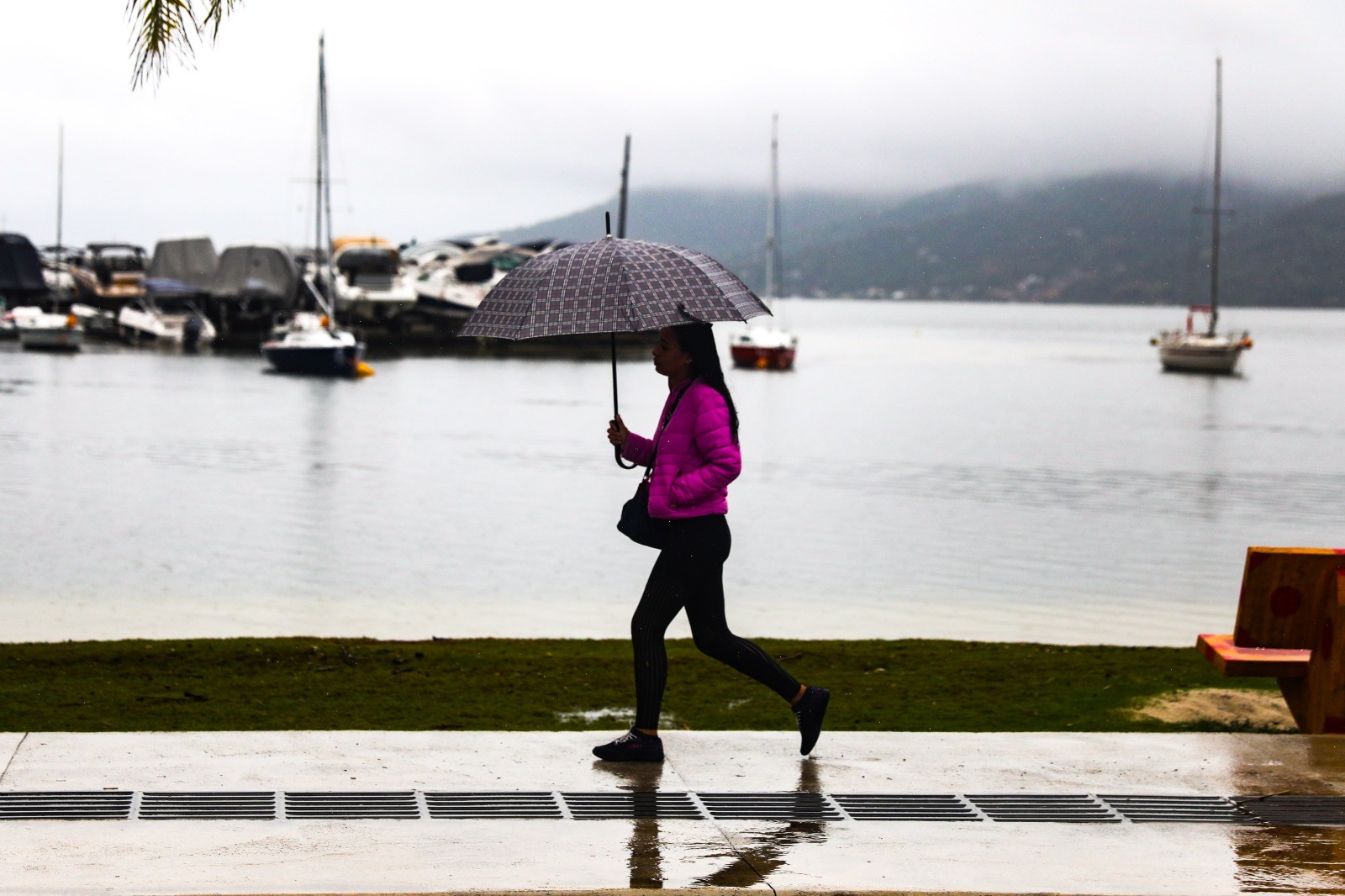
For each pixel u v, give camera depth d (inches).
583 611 597.0
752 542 830.5
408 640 414.9
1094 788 225.0
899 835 200.2
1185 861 190.5
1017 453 1487.5
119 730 286.7
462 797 213.0
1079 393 2662.4
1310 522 965.8
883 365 3860.7
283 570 701.9
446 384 2655.0
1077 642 544.7
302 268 3804.1
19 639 517.7
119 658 361.4
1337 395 2657.5
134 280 4148.6
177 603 605.0
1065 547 821.2
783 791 220.4
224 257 3745.1
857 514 969.5
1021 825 206.1
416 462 1315.2
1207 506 1052.5
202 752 231.8
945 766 236.1
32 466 1227.9
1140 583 693.9
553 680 347.9
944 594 656.4
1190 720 308.8
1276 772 234.7
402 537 825.5
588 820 204.1
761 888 176.7
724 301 218.7
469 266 4288.9
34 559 724.7
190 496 1021.2
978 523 933.8
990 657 389.1
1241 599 268.1
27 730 283.9
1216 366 3380.9
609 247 221.8
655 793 217.8
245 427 1685.5
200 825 196.4
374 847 188.7
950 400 2426.2
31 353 3314.5
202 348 3607.3
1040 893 176.6
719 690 342.3
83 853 183.0
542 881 177.0
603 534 848.3
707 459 222.8
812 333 7603.4
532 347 4089.6
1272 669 268.5
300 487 1095.0
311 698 323.6
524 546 796.0
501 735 247.6
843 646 411.8
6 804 203.0
